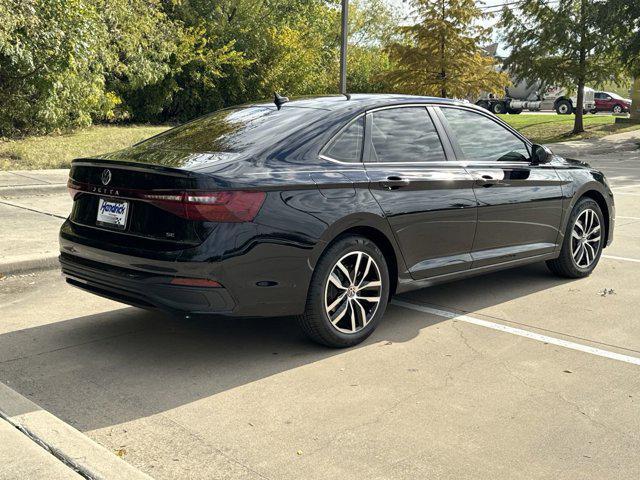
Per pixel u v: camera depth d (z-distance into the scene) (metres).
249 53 31.22
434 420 3.73
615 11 25.53
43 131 18.30
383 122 5.08
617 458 3.36
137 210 4.31
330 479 3.13
